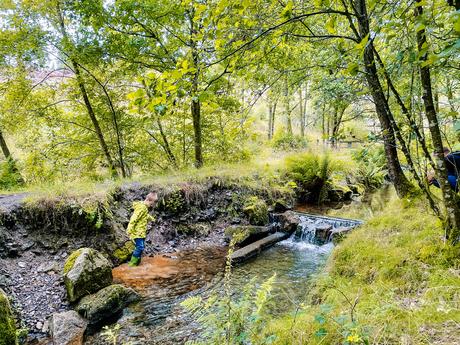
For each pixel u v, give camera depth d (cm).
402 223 450
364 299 313
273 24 287
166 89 222
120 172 1246
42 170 1067
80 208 673
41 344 421
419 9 255
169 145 1266
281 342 269
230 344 260
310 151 1321
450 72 338
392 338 232
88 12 829
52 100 1062
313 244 835
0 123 989
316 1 283
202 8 254
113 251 686
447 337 219
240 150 1364
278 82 515
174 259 720
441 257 337
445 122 316
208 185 995
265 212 977
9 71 932
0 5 837
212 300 311
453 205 337
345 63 381
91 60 907
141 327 452
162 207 863
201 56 258
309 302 393
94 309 472
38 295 514
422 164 429
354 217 995
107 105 1076
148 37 991
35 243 616
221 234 888
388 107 395
